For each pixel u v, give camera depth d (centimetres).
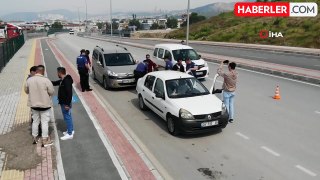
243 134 877
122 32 8681
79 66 1370
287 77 1728
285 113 1062
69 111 820
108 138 841
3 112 1070
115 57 1551
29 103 767
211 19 6731
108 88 1480
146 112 1116
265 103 1191
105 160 709
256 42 4238
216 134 884
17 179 627
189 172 669
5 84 1559
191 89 962
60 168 672
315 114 1046
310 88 1439
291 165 690
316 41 3484
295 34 3969
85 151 757
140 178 632
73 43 5075
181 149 789
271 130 904
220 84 1555
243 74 1847
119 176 639
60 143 806
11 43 2931
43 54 3136
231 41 4709
